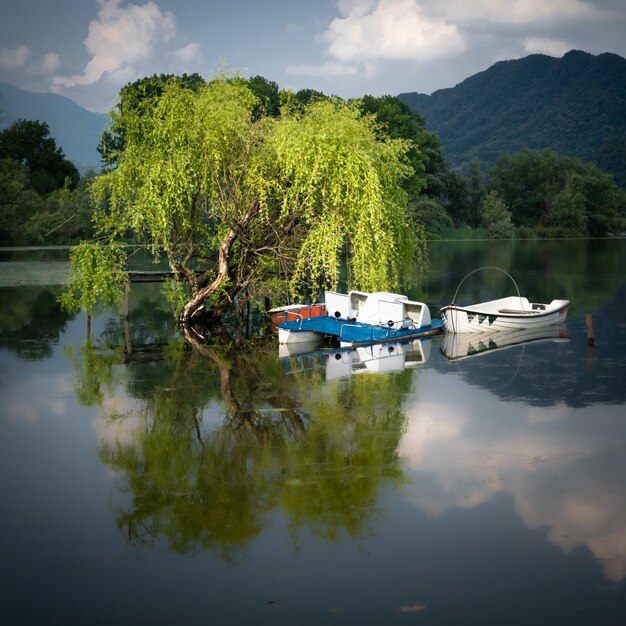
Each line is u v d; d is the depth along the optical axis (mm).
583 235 107500
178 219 20844
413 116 86125
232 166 18609
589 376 14102
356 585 6281
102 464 9195
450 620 5766
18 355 16500
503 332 19672
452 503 7926
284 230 19328
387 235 18391
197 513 7715
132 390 13109
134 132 19672
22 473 8906
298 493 8211
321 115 18453
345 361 15836
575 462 9164
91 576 6473
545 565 6598
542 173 122750
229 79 19391
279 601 6039
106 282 19547
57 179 92312
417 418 11219
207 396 12680
